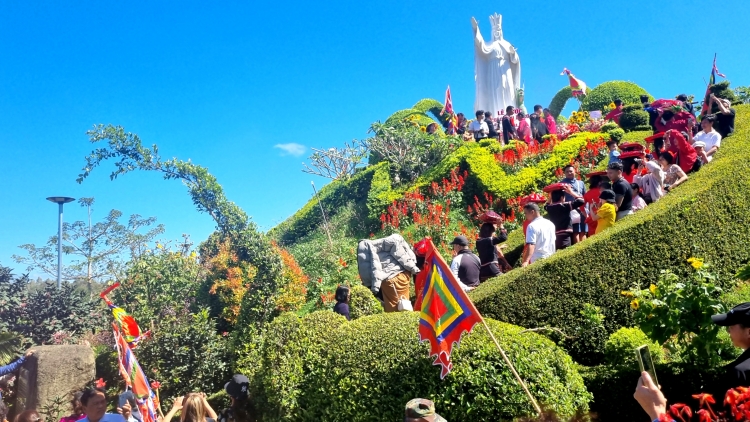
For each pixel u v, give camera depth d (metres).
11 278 11.34
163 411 9.58
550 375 5.49
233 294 11.60
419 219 14.82
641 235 7.75
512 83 25.77
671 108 14.20
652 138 13.36
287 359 7.68
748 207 8.88
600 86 25.14
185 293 11.52
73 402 7.03
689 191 8.82
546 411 3.93
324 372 7.08
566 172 11.98
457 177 16.39
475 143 18.66
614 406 5.86
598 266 7.49
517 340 5.77
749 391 3.12
